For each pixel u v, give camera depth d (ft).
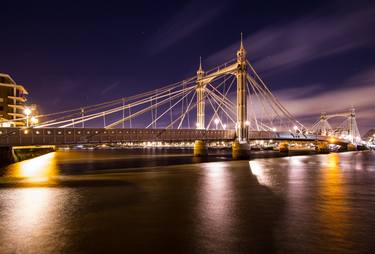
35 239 49.60
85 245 47.26
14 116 276.62
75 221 58.65
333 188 97.30
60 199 78.18
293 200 78.13
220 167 172.45
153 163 206.49
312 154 375.25
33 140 162.40
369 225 56.95
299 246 47.03
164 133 218.59
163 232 52.95
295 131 366.63
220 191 90.84
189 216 62.49
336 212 66.13
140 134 205.16
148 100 239.30
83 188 95.40
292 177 125.80
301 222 58.75
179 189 94.07
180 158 269.44
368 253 44.60
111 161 229.25
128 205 71.72
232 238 50.24
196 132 236.43
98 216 62.13
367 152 467.93
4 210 66.64
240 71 250.98
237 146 243.60
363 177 127.13
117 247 46.55
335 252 44.98
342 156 320.91
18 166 173.68
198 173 140.15
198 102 283.38
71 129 175.01
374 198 81.10
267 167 173.78
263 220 59.98
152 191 90.33
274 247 46.73
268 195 84.69
